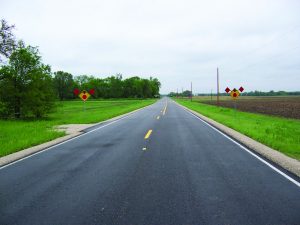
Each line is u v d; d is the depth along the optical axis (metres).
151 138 13.81
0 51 26.08
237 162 8.66
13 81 27.66
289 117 29.08
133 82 178.38
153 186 6.33
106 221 4.56
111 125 20.86
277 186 6.28
